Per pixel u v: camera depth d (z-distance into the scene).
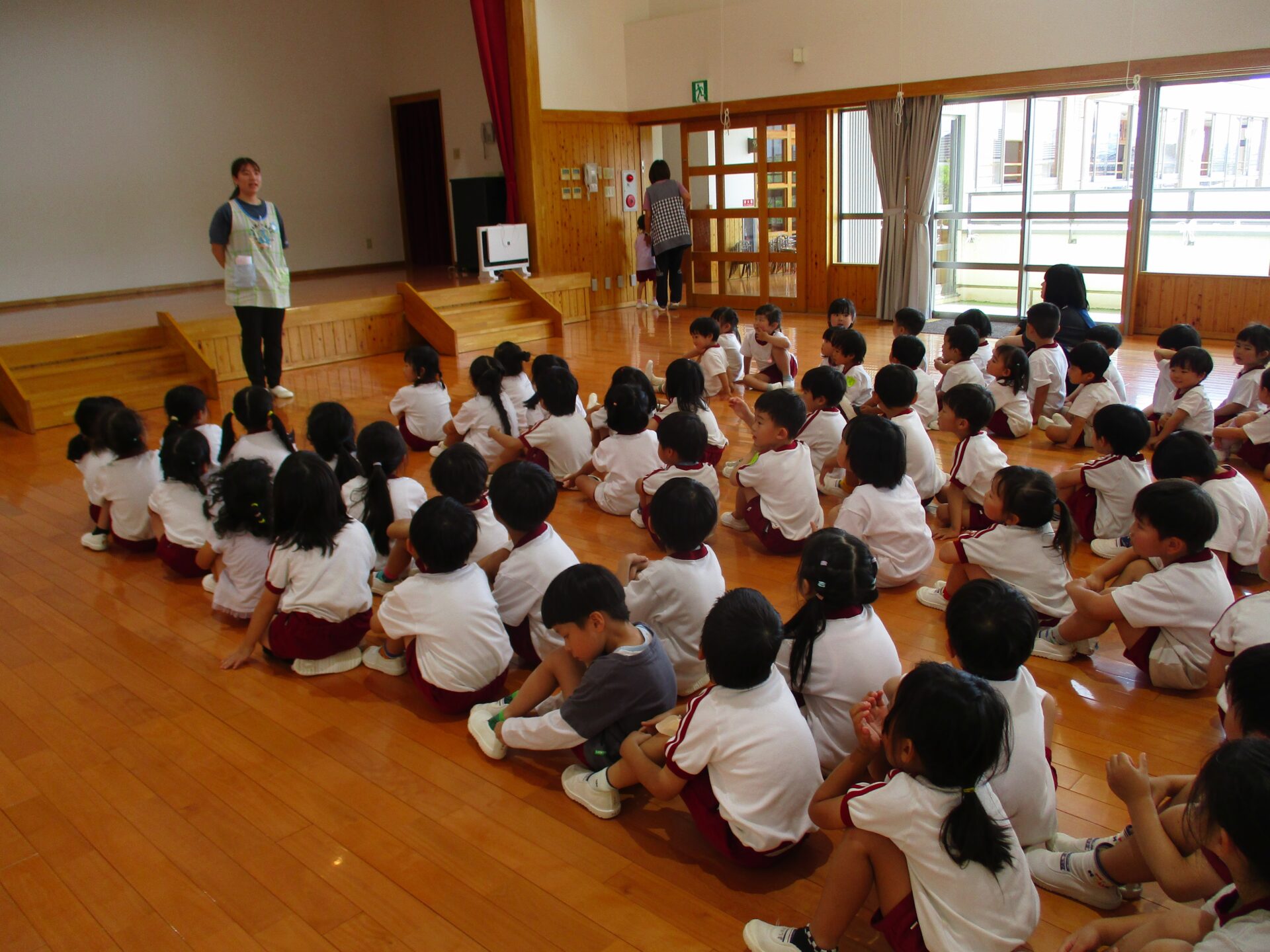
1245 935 1.16
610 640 1.99
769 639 1.66
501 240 8.90
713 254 10.11
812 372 3.96
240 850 1.93
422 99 10.64
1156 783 1.71
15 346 6.16
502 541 2.85
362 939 1.68
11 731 2.41
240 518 2.82
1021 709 1.71
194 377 6.54
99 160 8.94
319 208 10.59
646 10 9.98
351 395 6.36
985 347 5.36
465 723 2.41
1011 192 7.99
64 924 1.74
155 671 2.71
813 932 1.55
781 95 8.89
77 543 3.77
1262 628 1.93
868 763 1.67
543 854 1.90
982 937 1.40
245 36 9.77
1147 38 6.83
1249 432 3.91
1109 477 3.15
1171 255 7.29
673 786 1.78
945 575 3.13
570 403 4.12
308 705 2.51
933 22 7.79
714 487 3.40
